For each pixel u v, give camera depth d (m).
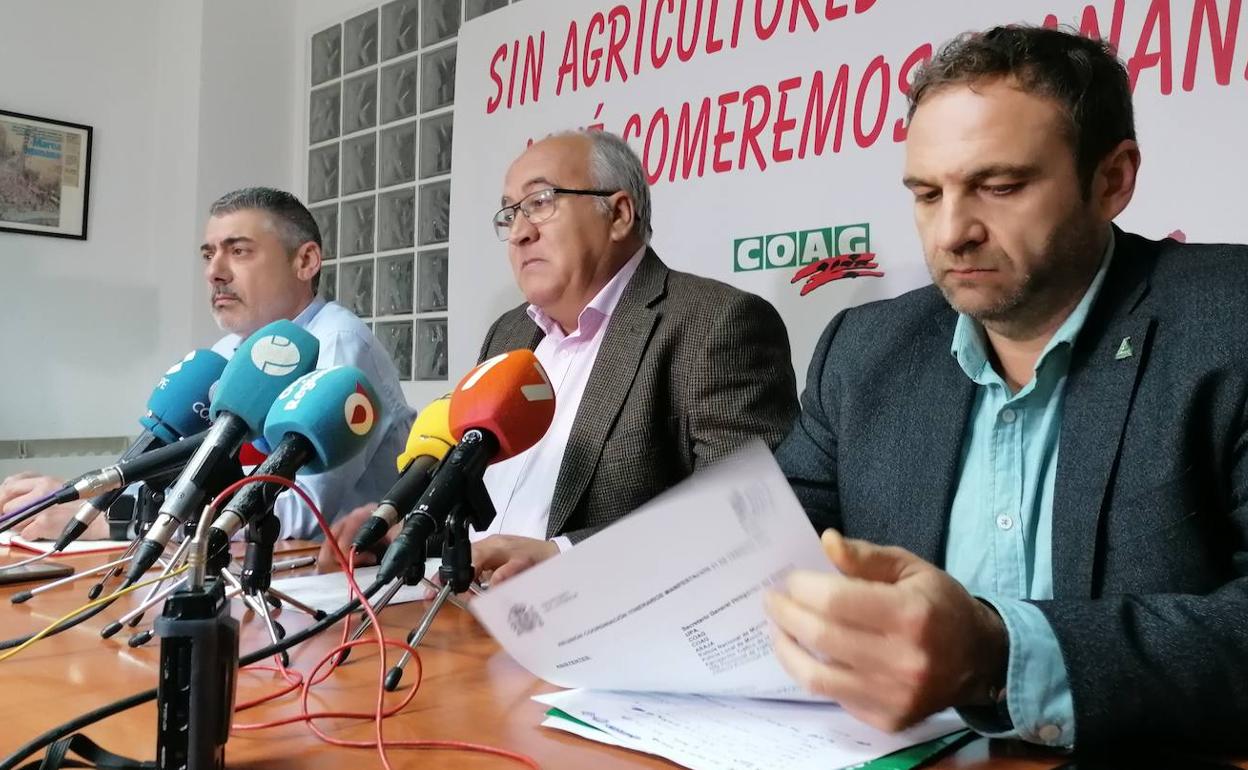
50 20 3.28
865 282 1.94
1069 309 0.89
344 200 3.29
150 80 3.52
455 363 2.84
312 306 2.31
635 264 1.79
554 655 0.67
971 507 0.94
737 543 0.59
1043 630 0.59
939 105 0.85
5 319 3.18
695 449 1.57
